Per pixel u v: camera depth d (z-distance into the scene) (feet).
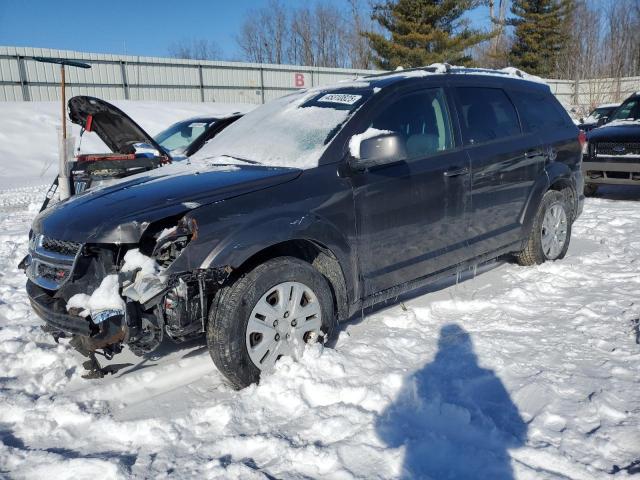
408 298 14.33
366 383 9.79
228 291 9.50
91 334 8.89
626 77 106.63
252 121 14.07
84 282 9.46
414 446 7.96
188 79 95.04
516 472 7.43
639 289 14.43
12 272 18.24
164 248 9.10
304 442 8.31
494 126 14.76
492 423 8.50
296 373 9.87
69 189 20.75
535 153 15.55
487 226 14.35
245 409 9.20
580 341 11.33
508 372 10.12
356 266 11.28
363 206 11.27
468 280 15.67
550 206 16.51
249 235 9.48
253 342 9.78
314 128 11.99
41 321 13.79
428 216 12.59
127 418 9.23
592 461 7.59
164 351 11.73
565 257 17.62
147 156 21.50
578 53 113.39
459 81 14.19
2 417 9.43
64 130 20.90
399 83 12.70
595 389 9.38
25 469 7.91
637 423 8.36
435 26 103.24
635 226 22.11
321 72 106.63
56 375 10.67
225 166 11.61
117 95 89.04
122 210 9.41
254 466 7.86
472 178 13.53
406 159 12.25
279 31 160.86
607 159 28.66
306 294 10.39
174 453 8.23
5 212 30.63
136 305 8.92
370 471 7.55
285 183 10.32
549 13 126.00
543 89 17.17
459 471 7.54
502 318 12.69
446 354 10.91
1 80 78.48
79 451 8.43
